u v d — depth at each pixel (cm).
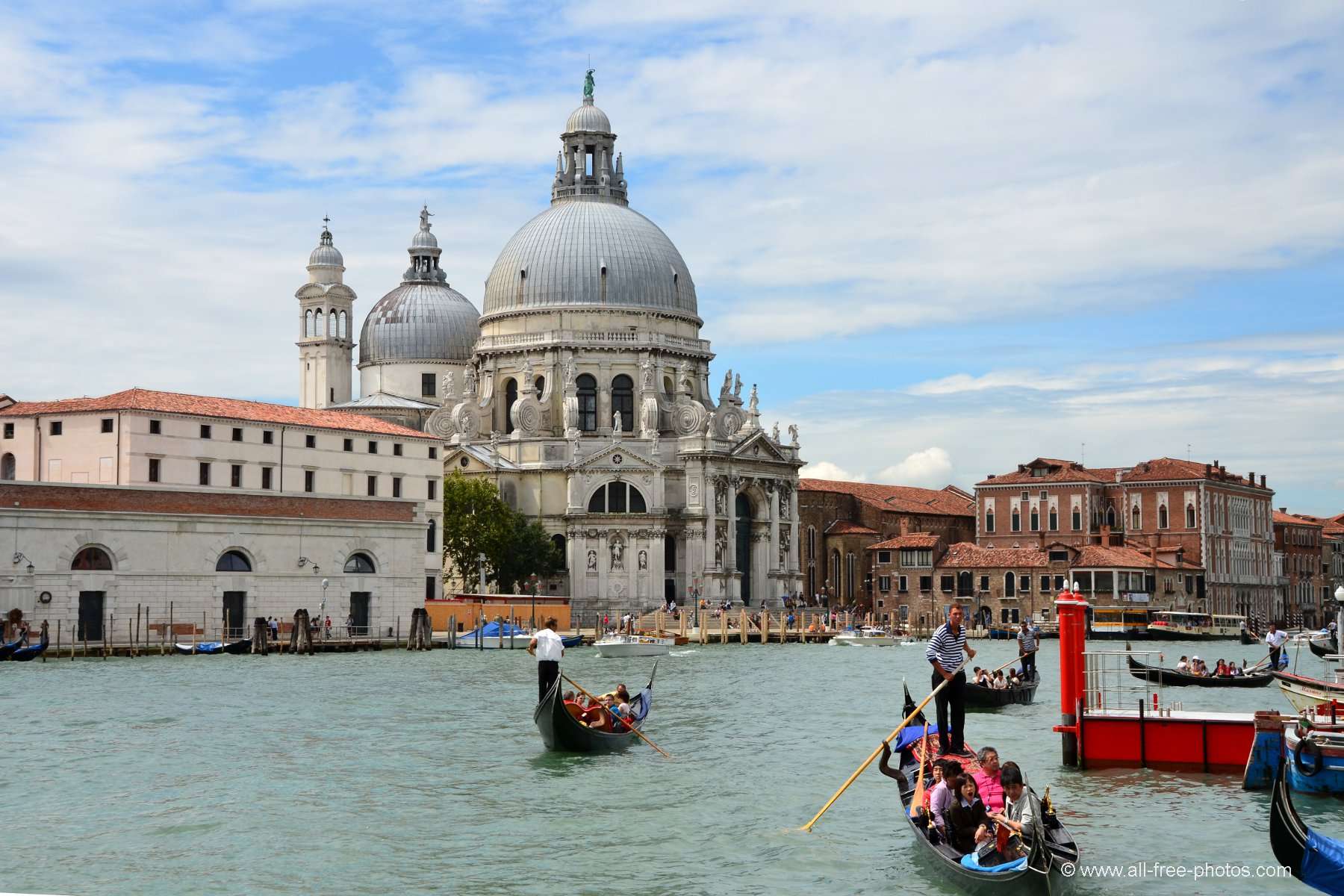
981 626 16750
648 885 3384
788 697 7450
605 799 4312
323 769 4806
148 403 11356
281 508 11050
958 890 3241
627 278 17088
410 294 18112
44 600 9725
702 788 4478
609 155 18125
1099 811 3997
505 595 13762
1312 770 4088
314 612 11238
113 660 9425
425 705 6688
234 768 4831
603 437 16638
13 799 4297
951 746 4150
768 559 16925
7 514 9544
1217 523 18575
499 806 4200
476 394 17262
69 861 3581
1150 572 16988
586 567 15738
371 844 3753
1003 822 3228
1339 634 7075
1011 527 18738
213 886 3369
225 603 10700
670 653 11931
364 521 11588
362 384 18075
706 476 16050
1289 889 3322
